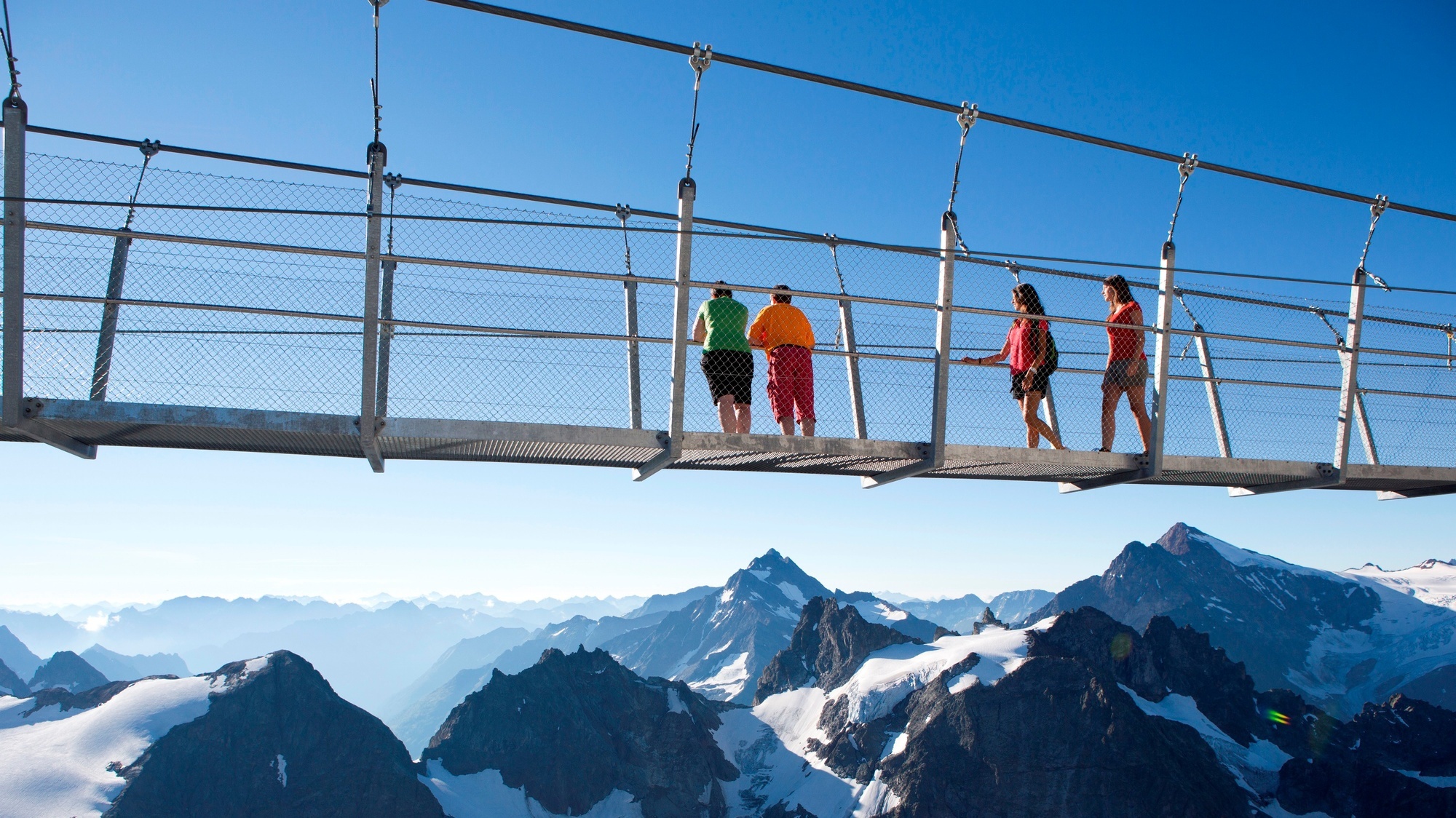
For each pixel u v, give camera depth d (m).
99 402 8.68
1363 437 13.29
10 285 8.60
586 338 10.09
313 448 10.61
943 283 11.09
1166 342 11.75
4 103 8.66
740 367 11.65
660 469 10.89
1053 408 12.42
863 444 10.71
